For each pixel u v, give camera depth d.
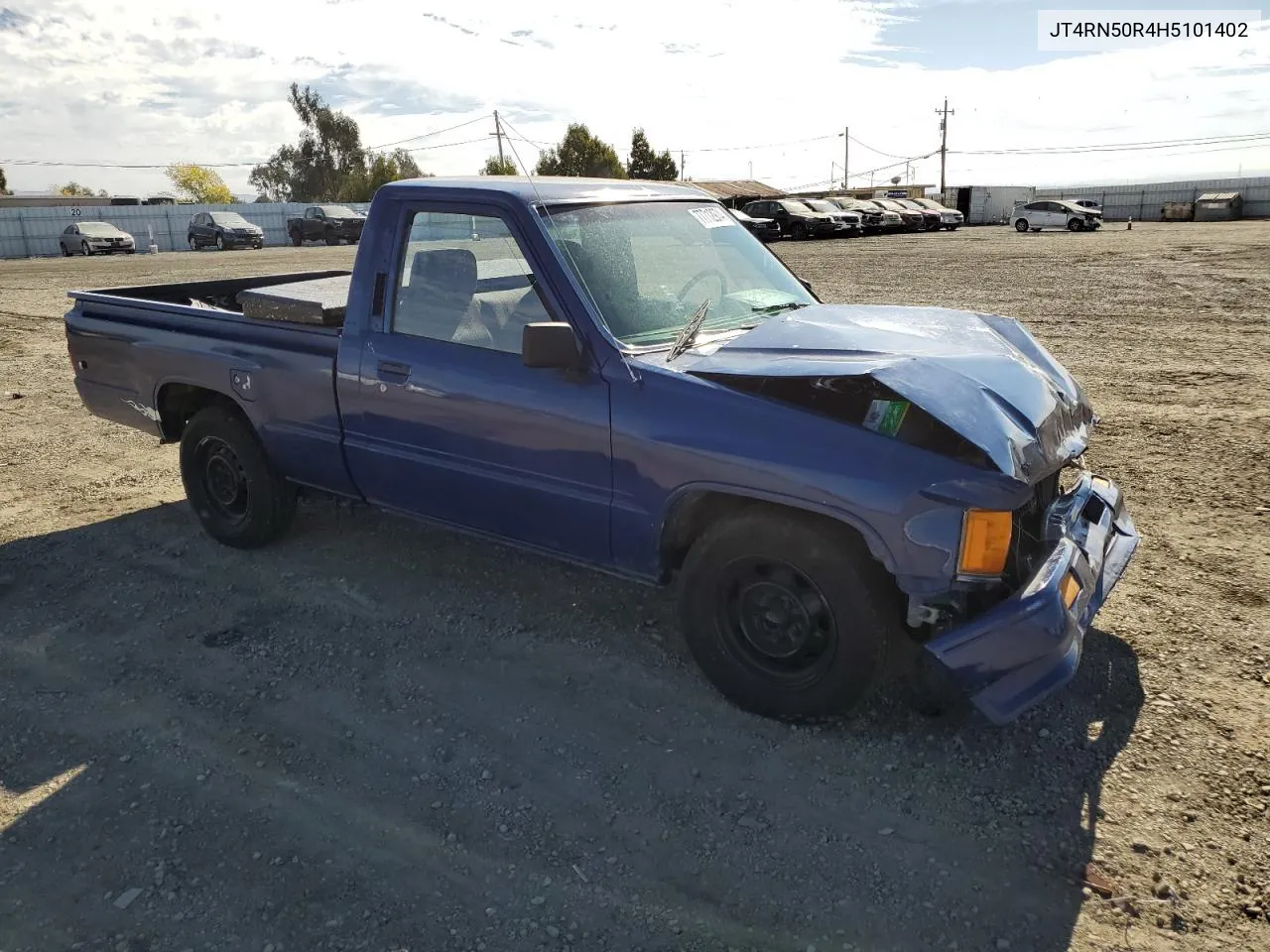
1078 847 2.70
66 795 3.01
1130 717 3.28
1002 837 2.75
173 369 4.79
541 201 3.60
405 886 2.62
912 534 2.80
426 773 3.10
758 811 2.88
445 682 3.62
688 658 3.74
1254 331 10.79
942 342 3.34
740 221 4.49
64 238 35.56
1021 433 2.92
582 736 3.27
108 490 5.95
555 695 3.52
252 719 3.41
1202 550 4.63
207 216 38.75
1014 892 2.55
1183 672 3.54
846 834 2.78
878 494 2.81
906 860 2.68
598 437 3.35
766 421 3.00
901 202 44.25
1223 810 2.82
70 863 2.72
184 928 2.48
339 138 77.00
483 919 2.50
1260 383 8.13
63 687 3.64
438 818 2.88
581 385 3.37
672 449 3.16
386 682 3.62
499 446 3.63
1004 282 17.00
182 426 5.16
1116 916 2.46
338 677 3.67
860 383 2.90
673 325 3.56
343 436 4.16
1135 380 8.46
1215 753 3.08
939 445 2.80
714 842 2.77
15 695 3.58
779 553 3.06
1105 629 3.88
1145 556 4.58
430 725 3.35
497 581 4.44
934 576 2.83
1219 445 6.34
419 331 3.85
